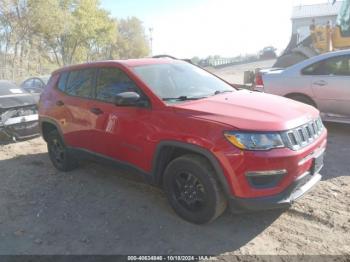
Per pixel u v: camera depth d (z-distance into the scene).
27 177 5.79
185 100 4.26
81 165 6.11
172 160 4.14
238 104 4.03
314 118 4.07
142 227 4.04
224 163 3.52
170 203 4.19
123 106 4.34
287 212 4.20
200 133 3.68
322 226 3.88
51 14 38.53
